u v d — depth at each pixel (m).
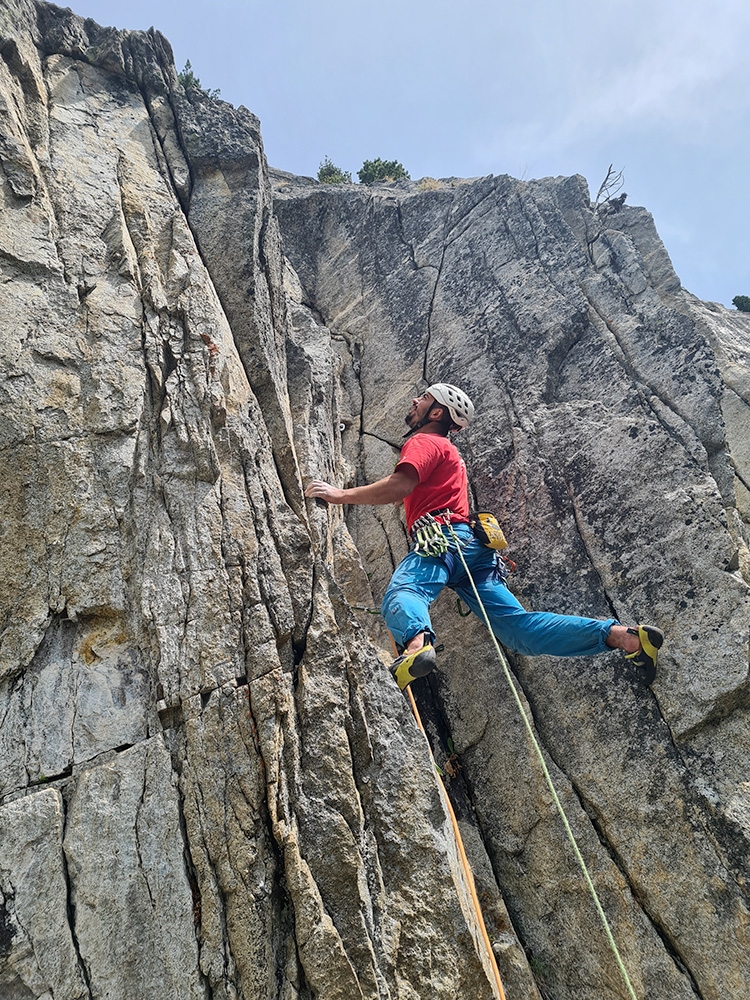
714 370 5.72
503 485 5.84
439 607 5.77
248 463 4.71
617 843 4.49
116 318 4.75
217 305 5.26
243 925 3.51
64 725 3.78
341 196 8.54
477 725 5.21
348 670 4.37
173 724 3.90
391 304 7.50
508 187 7.39
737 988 3.94
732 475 5.43
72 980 3.31
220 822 3.69
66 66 5.77
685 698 4.61
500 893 4.66
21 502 4.14
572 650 4.33
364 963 3.54
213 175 5.90
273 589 4.34
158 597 4.12
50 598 4.00
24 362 4.41
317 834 3.78
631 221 7.50
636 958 4.21
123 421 4.46
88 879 3.48
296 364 6.05
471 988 3.71
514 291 6.69
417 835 4.03
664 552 5.07
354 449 6.79
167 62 6.25
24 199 4.86
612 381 5.94
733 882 4.13
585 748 4.80
